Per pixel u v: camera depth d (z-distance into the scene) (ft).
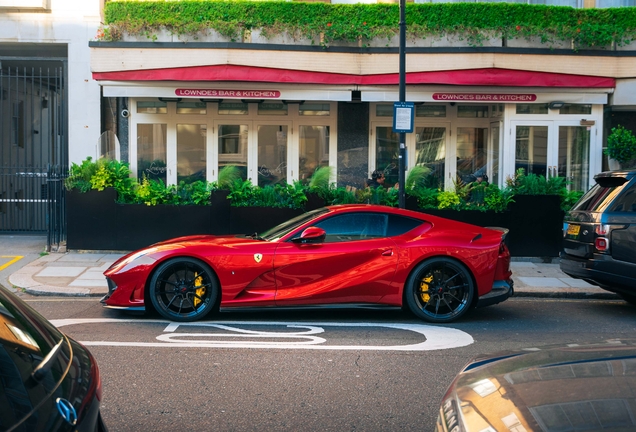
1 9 44.86
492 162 46.16
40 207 47.19
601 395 7.92
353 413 14.57
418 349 20.25
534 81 41.57
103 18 45.29
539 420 7.43
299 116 46.37
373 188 40.19
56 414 6.64
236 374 17.35
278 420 14.10
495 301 24.63
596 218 25.82
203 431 13.42
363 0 44.55
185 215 38.22
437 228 24.64
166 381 16.66
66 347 8.32
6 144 53.11
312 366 18.20
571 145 43.68
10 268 34.60
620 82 42.34
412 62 41.32
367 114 46.68
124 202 38.73
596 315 26.45
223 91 41.39
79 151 45.70
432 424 13.98
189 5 41.11
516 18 41.70
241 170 46.34
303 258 23.39
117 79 40.68
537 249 38.88
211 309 23.57
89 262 36.09
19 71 54.34
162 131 45.80
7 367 6.85
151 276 23.38
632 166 42.09
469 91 42.06
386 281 23.72
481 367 9.96
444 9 41.60
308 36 41.22
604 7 45.44
